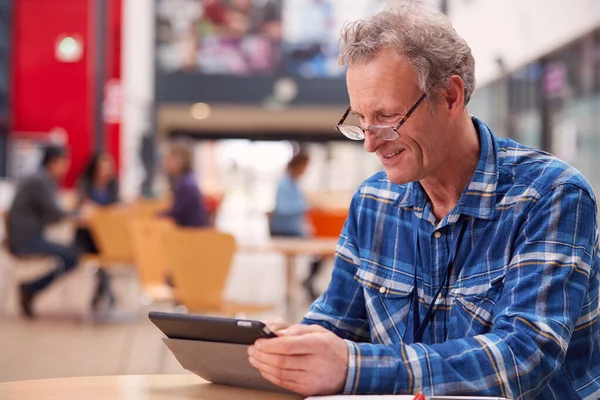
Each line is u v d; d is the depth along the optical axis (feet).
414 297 6.17
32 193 25.03
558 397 5.81
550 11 23.04
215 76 70.23
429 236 6.17
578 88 22.08
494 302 5.83
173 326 5.56
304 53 70.90
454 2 31.45
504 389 5.18
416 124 5.69
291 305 23.71
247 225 69.00
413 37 5.63
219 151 93.71
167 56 69.77
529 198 5.84
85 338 21.24
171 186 27.32
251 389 5.63
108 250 25.26
